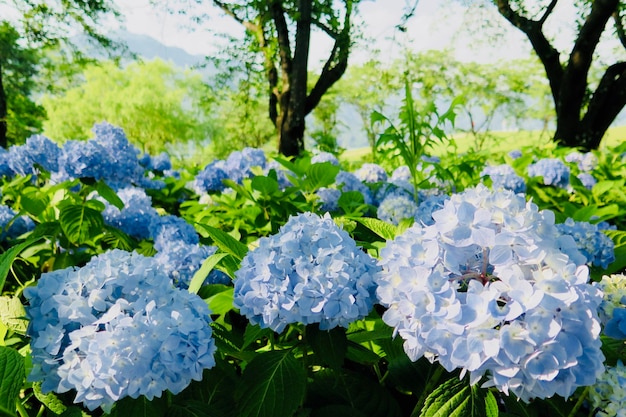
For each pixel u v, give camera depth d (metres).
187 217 4.39
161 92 43.91
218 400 1.71
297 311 1.53
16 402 1.51
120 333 1.32
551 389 1.25
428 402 1.42
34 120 26.05
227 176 4.93
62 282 1.54
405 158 3.61
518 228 1.38
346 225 2.50
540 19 13.27
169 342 1.34
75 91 43.88
